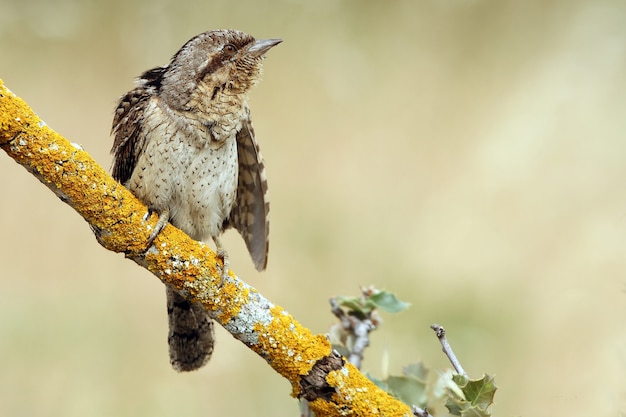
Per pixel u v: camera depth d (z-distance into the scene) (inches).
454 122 598.5
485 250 489.7
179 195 269.3
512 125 574.9
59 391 401.7
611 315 429.4
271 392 397.1
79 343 426.6
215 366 404.5
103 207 217.9
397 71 632.4
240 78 273.1
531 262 485.1
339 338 247.1
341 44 646.5
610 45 621.3
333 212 522.0
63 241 487.5
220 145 272.2
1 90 206.7
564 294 448.5
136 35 626.5
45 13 615.8
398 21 655.8
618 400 281.0
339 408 219.5
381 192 541.6
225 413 393.1
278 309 226.4
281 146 575.8
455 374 209.3
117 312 450.0
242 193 293.7
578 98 585.3
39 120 211.3
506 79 620.4
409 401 238.8
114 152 272.7
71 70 609.3
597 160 539.2
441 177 565.0
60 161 212.2
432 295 466.9
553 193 522.0
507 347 422.6
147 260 223.9
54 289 461.1
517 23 652.7
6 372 406.3
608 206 505.4
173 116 265.7
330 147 578.2
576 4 651.5
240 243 497.0
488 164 553.0
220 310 224.7
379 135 585.9
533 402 387.2
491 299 462.9
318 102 609.3
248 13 652.7
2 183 507.2
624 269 457.7
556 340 423.5
